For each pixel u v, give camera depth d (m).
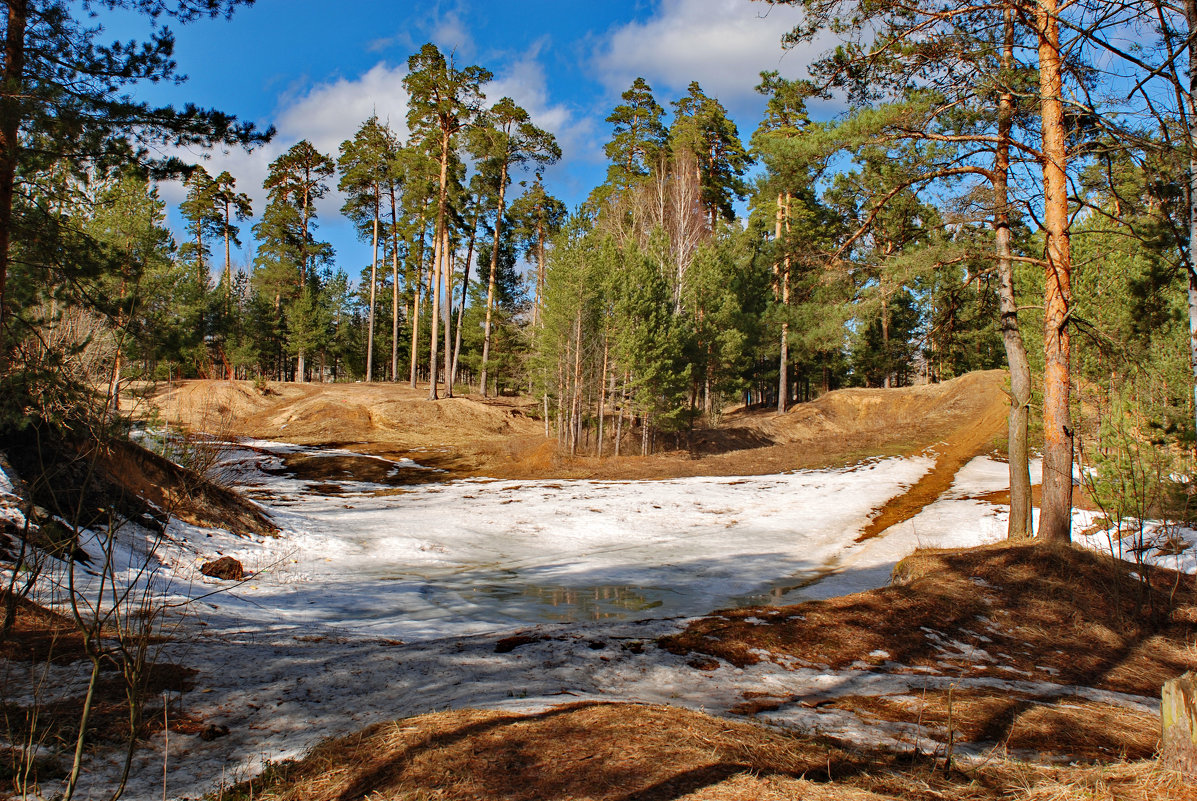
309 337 58.31
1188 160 8.64
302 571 13.80
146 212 22.06
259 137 11.22
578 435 37.38
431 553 16.69
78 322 10.20
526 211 54.59
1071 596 10.30
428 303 69.81
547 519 21.11
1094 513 16.48
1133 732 5.59
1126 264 16.02
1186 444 12.30
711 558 16.73
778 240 16.03
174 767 4.14
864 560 16.50
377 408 44.12
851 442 37.41
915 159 13.26
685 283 43.91
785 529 20.20
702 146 49.47
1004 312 13.58
